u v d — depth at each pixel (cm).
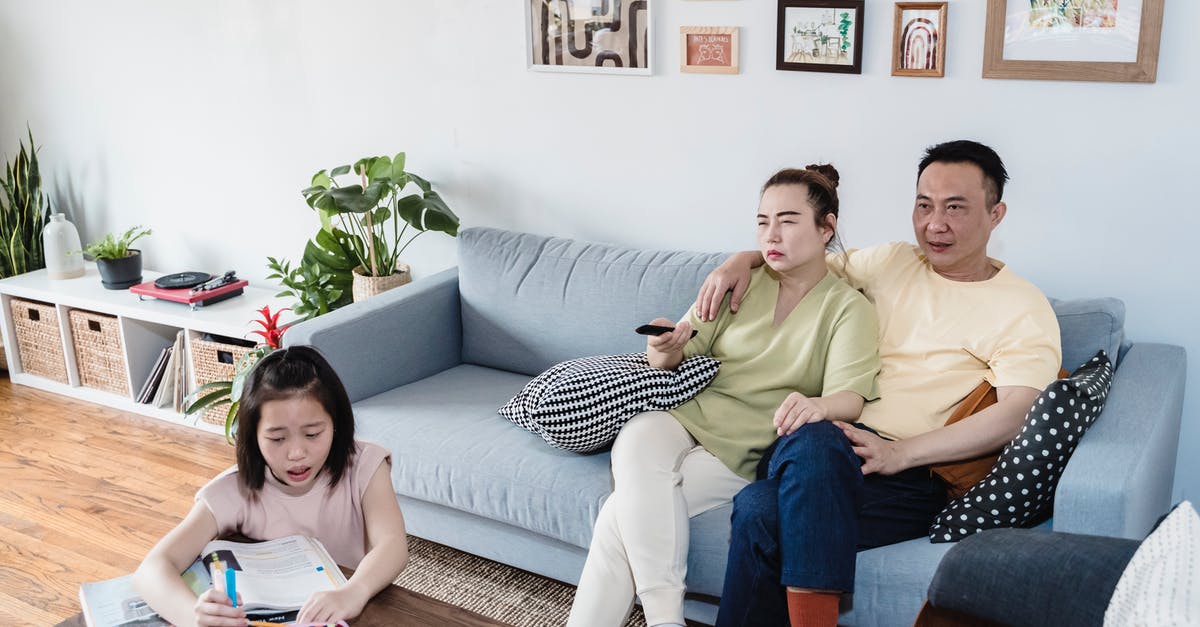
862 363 208
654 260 261
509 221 320
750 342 222
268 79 351
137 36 376
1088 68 225
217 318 334
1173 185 226
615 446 211
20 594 246
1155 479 191
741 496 186
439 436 240
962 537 184
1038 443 179
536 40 295
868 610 184
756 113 269
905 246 226
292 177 358
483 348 287
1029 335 201
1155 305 234
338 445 168
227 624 141
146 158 392
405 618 149
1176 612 121
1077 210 237
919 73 244
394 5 318
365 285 312
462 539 244
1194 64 217
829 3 249
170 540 159
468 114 316
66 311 370
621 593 193
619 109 289
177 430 345
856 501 179
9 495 297
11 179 396
